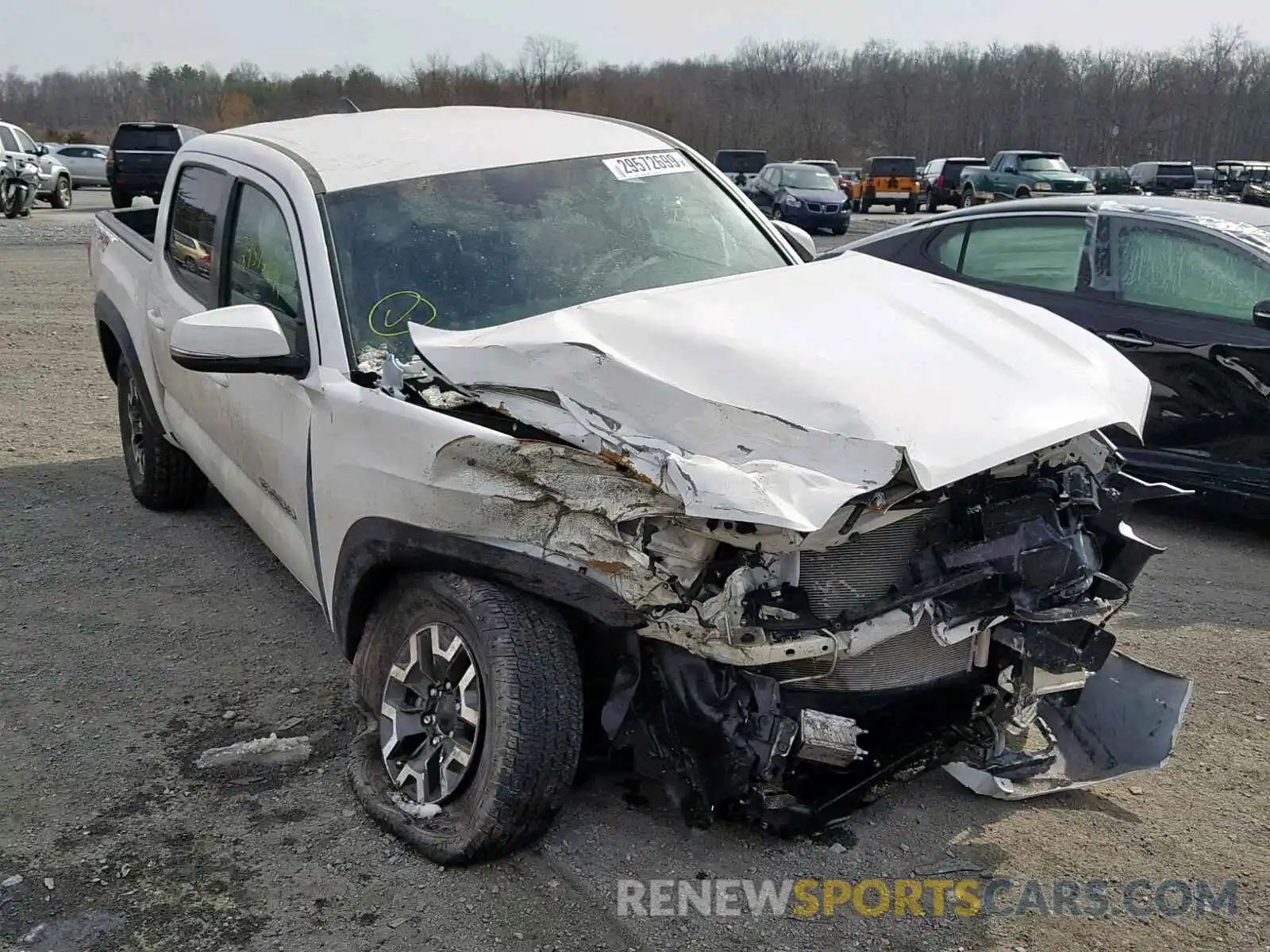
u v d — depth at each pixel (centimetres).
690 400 296
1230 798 360
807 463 284
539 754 298
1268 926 299
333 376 359
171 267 522
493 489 306
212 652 452
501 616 304
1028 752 366
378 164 415
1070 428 313
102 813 345
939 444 290
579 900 305
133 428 614
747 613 289
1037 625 322
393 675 339
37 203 2795
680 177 461
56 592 510
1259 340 570
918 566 311
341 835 332
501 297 384
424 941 290
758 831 336
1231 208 645
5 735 391
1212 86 7400
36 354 1033
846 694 316
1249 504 586
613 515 286
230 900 305
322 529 366
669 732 299
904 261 739
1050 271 663
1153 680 366
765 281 376
